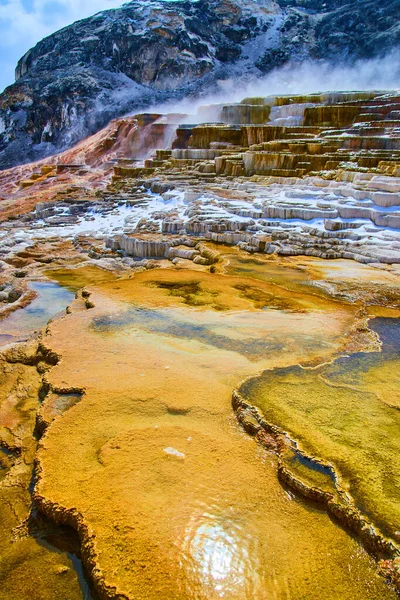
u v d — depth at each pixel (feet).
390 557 6.81
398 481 8.07
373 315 16.17
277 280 20.31
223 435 9.48
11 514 8.32
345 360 12.52
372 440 9.11
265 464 8.71
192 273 21.53
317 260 23.47
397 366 12.22
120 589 6.48
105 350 13.28
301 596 6.39
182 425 9.75
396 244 24.02
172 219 31.45
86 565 7.06
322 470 8.33
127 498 7.85
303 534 7.31
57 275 23.93
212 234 27.40
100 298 17.95
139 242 26.73
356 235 25.59
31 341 14.83
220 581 6.56
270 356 12.74
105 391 10.96
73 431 9.60
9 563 7.44
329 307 16.99
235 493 8.01
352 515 7.39
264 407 10.09
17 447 10.03
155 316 15.94
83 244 29.76
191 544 7.06
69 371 12.03
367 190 30.12
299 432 9.27
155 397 10.69
